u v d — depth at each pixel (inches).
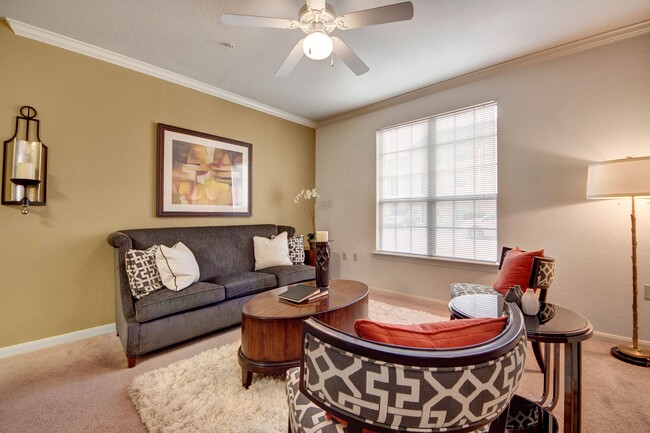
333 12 72.1
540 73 106.3
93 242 101.2
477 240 123.2
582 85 98.3
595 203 96.4
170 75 119.7
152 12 83.4
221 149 138.5
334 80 127.4
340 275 173.6
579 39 97.0
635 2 79.6
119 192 107.5
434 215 136.2
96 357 84.7
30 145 88.3
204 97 132.7
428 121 137.9
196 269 101.8
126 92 109.2
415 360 23.2
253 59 109.7
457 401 23.6
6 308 85.4
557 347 61.0
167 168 119.4
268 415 59.2
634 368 77.7
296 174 177.0
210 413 59.8
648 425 57.1
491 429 28.0
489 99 118.1
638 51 89.5
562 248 102.0
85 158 99.7
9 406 62.9
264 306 75.9
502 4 80.7
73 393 67.4
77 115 98.2
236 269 129.7
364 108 160.7
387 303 136.0
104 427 56.9
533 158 107.8
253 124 153.9
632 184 76.1
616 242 93.0
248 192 150.5
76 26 89.4
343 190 172.9
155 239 107.6
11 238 86.2
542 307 63.7
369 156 160.1
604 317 94.7
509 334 27.1
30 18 85.4
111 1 78.6
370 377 24.2
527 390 69.4
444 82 129.0
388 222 154.2
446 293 130.6
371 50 103.7
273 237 144.0
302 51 83.8
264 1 79.5
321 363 26.8
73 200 97.2
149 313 81.8
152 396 65.1
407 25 89.7
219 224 139.0
